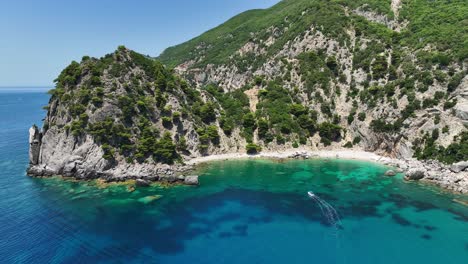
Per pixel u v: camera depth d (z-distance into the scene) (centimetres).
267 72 14775
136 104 10144
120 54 11012
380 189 7838
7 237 5600
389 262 4950
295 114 11900
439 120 9262
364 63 12000
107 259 5006
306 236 5700
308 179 8738
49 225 6041
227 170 9612
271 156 10912
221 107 12888
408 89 10294
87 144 8906
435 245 5394
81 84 9881
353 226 6047
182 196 7581
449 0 14212
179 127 10775
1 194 7488
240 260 4984
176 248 5319
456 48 10175
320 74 12644
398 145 9981
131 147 9194
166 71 12181
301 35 14662
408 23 13888
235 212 6694
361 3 15788
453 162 8431
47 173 8762
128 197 7456
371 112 11012
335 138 11450
